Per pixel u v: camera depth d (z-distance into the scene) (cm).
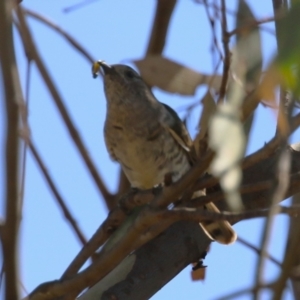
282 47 320
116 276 737
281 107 412
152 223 604
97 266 619
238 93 462
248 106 458
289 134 404
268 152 546
